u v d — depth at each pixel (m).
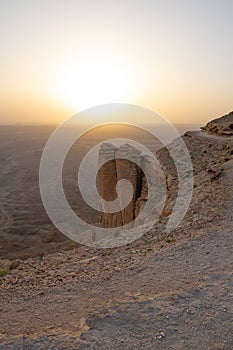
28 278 8.33
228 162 19.25
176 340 4.85
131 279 7.67
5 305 6.80
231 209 12.30
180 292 6.36
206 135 32.16
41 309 6.44
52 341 4.79
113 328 5.18
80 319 5.64
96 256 10.00
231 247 9.21
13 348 4.61
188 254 9.05
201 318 5.40
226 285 6.64
